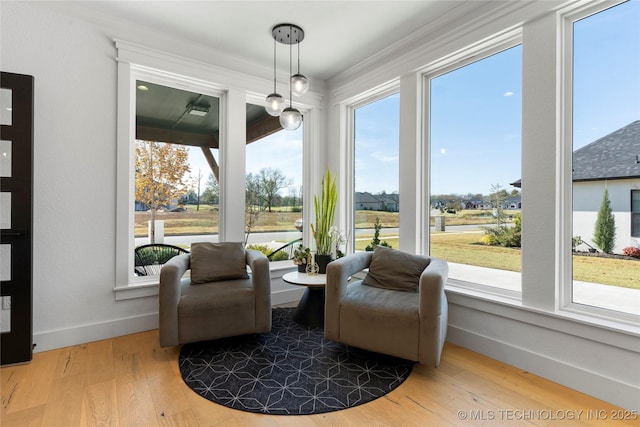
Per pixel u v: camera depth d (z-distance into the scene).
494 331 2.14
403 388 1.78
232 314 2.23
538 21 1.94
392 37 2.72
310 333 2.55
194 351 2.22
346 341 2.08
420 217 2.78
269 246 3.46
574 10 1.84
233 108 3.07
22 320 2.03
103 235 2.45
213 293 2.24
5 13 2.11
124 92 2.51
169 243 2.87
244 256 2.72
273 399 1.66
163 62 2.66
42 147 2.22
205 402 1.64
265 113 3.45
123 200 2.53
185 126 2.95
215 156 3.11
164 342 2.08
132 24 2.51
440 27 2.48
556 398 1.69
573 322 1.77
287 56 3.06
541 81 1.93
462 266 2.50
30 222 2.05
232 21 2.48
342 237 3.26
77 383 1.80
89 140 2.39
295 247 3.66
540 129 1.94
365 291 2.28
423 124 2.77
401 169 2.86
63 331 2.29
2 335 1.99
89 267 2.39
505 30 2.10
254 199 3.36
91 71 2.39
